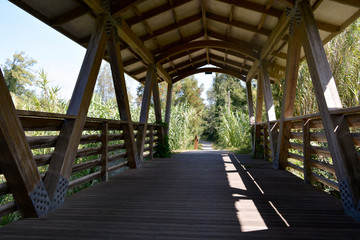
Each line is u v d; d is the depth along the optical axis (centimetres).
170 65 847
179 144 1100
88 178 342
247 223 205
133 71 768
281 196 292
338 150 243
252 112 888
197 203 264
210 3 541
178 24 583
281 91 762
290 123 462
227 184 359
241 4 469
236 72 935
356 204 216
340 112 234
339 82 539
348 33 546
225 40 688
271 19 506
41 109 503
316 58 289
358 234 182
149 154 687
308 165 362
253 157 698
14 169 200
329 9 375
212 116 2791
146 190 325
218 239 175
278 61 678
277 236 179
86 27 439
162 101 1580
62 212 237
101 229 194
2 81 189
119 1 391
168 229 193
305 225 200
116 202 270
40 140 244
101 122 379
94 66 333
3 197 360
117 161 573
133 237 179
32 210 219
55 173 258
